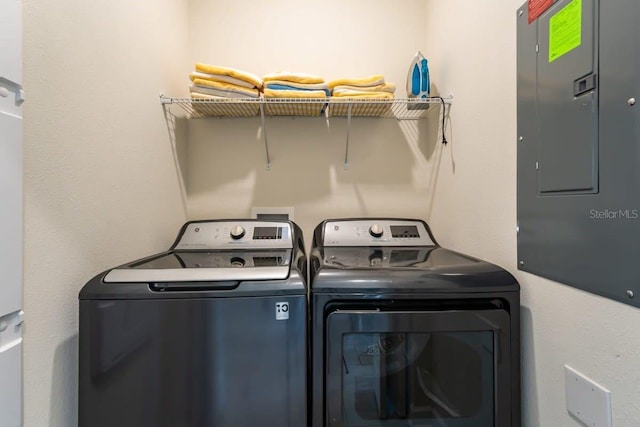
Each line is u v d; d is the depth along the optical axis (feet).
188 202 5.78
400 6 5.97
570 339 2.55
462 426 3.08
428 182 5.88
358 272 3.03
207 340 2.83
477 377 3.07
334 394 2.92
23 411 2.35
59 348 2.73
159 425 2.81
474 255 4.13
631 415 2.09
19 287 2.29
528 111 3.00
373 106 5.29
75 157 2.93
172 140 5.13
